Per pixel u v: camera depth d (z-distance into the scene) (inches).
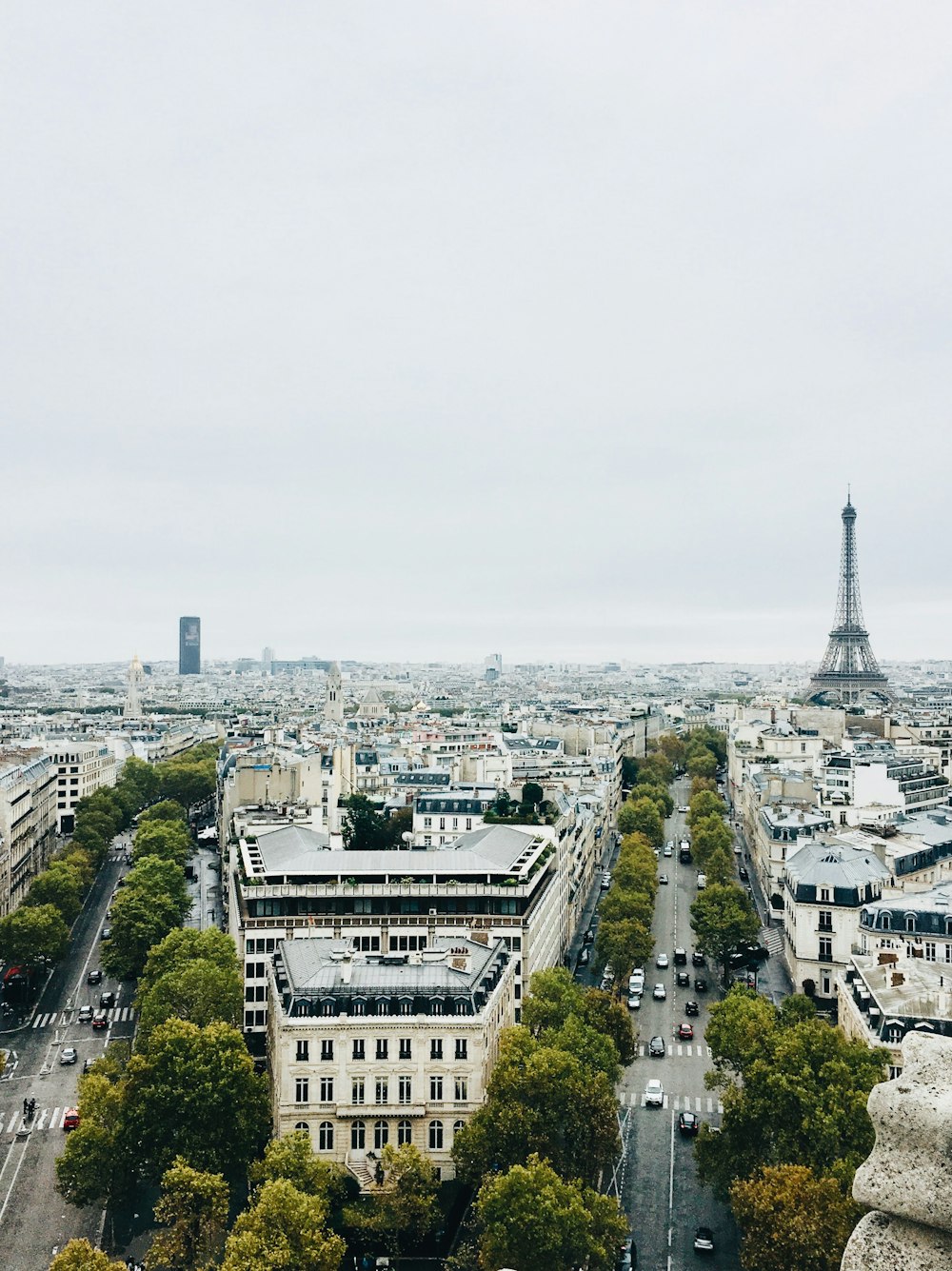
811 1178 7352.4
